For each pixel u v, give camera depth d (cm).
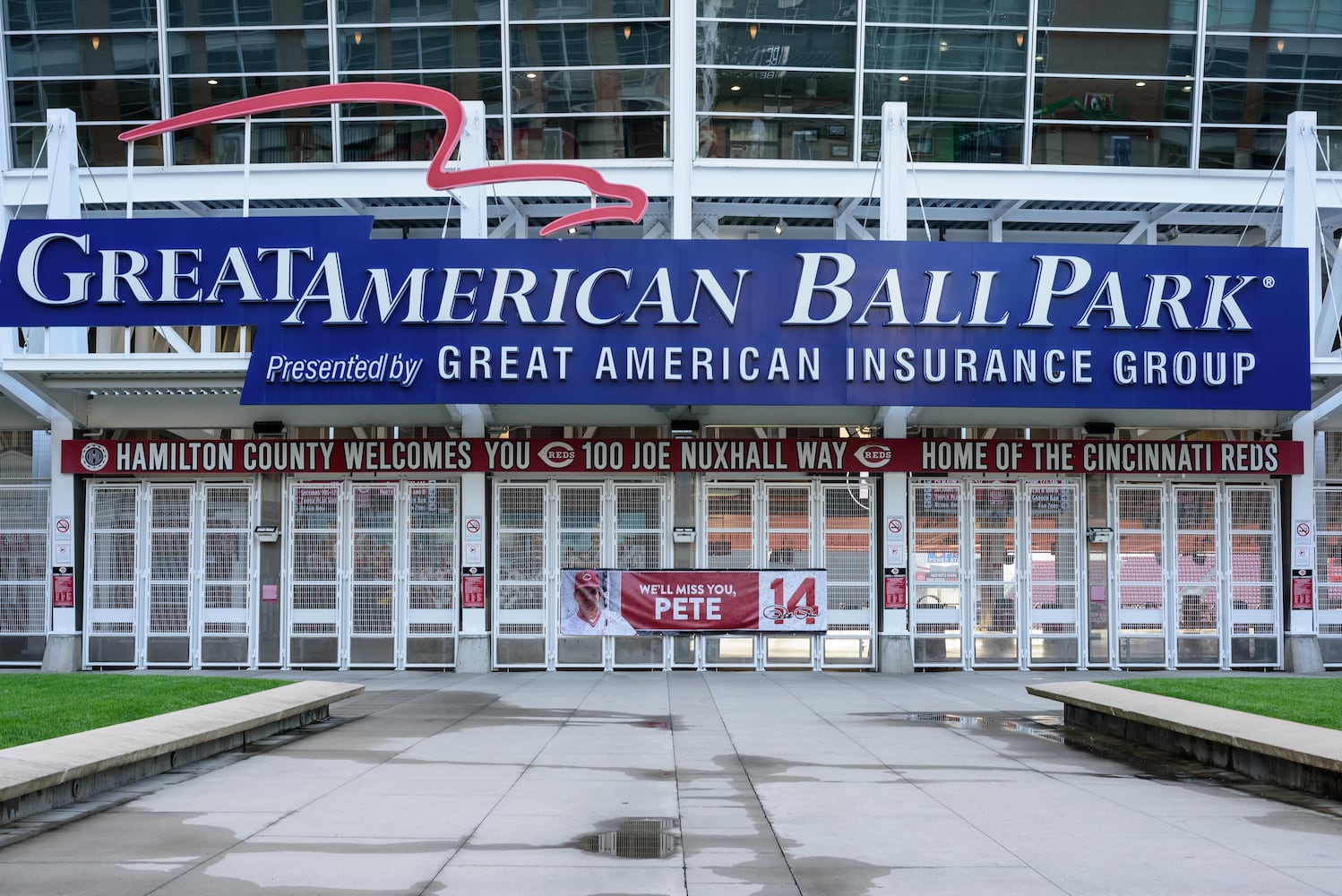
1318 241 2698
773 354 2130
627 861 791
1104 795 1049
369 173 2562
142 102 2581
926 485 2480
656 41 2528
